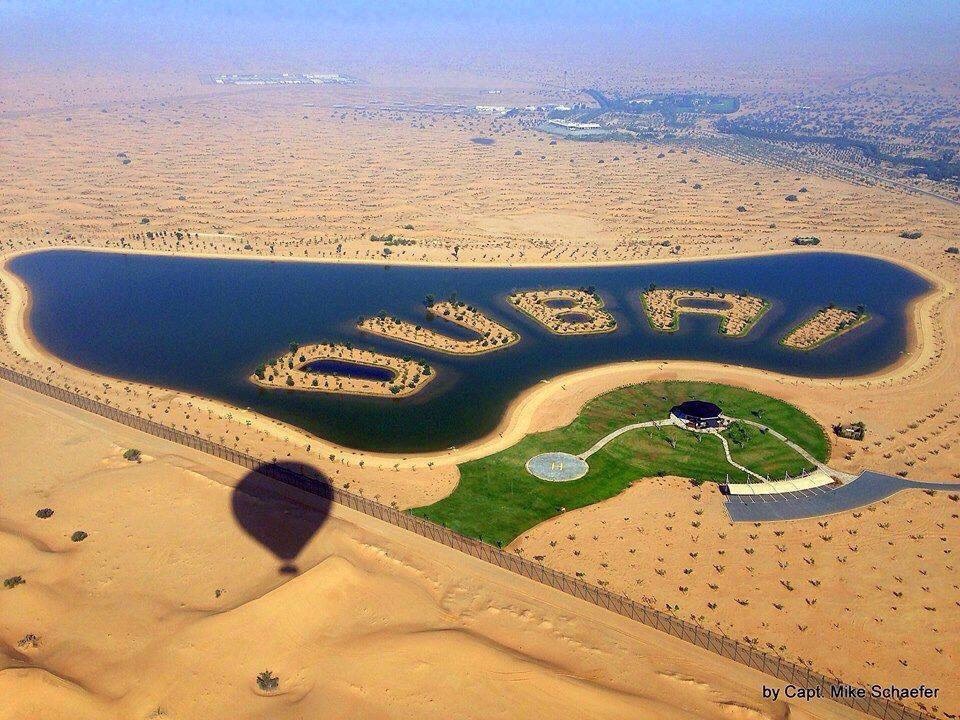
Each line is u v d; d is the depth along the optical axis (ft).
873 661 357.00
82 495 465.88
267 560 407.23
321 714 302.25
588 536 449.06
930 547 439.63
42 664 325.83
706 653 359.05
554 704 312.50
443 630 353.92
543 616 379.14
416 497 485.97
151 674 321.73
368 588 383.24
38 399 612.29
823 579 412.77
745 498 488.85
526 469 522.47
